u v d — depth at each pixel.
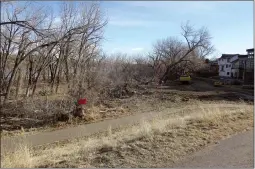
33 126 15.98
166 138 8.28
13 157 7.72
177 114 18.47
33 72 27.92
